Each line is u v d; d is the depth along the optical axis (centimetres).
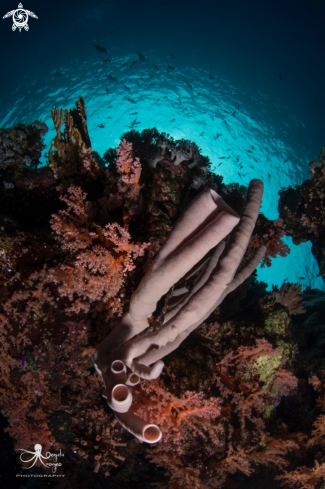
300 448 152
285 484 151
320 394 175
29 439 122
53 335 112
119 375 61
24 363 112
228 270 48
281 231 157
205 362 128
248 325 140
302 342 232
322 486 142
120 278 105
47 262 107
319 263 239
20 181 134
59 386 122
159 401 113
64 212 105
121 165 110
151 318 87
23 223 125
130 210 117
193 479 119
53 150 142
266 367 133
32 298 106
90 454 124
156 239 122
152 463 136
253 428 136
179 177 166
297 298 176
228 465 125
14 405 118
